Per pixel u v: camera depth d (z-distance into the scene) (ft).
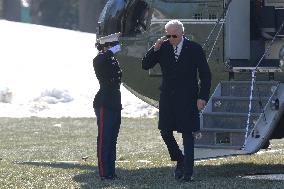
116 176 94.17
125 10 117.60
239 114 95.86
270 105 96.02
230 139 94.99
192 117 88.28
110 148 93.25
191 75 88.48
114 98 92.84
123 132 177.58
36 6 586.45
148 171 101.91
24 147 146.30
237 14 108.06
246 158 118.11
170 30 88.07
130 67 117.60
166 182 89.15
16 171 101.55
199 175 97.35
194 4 109.60
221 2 107.76
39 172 100.42
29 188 86.74
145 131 180.04
